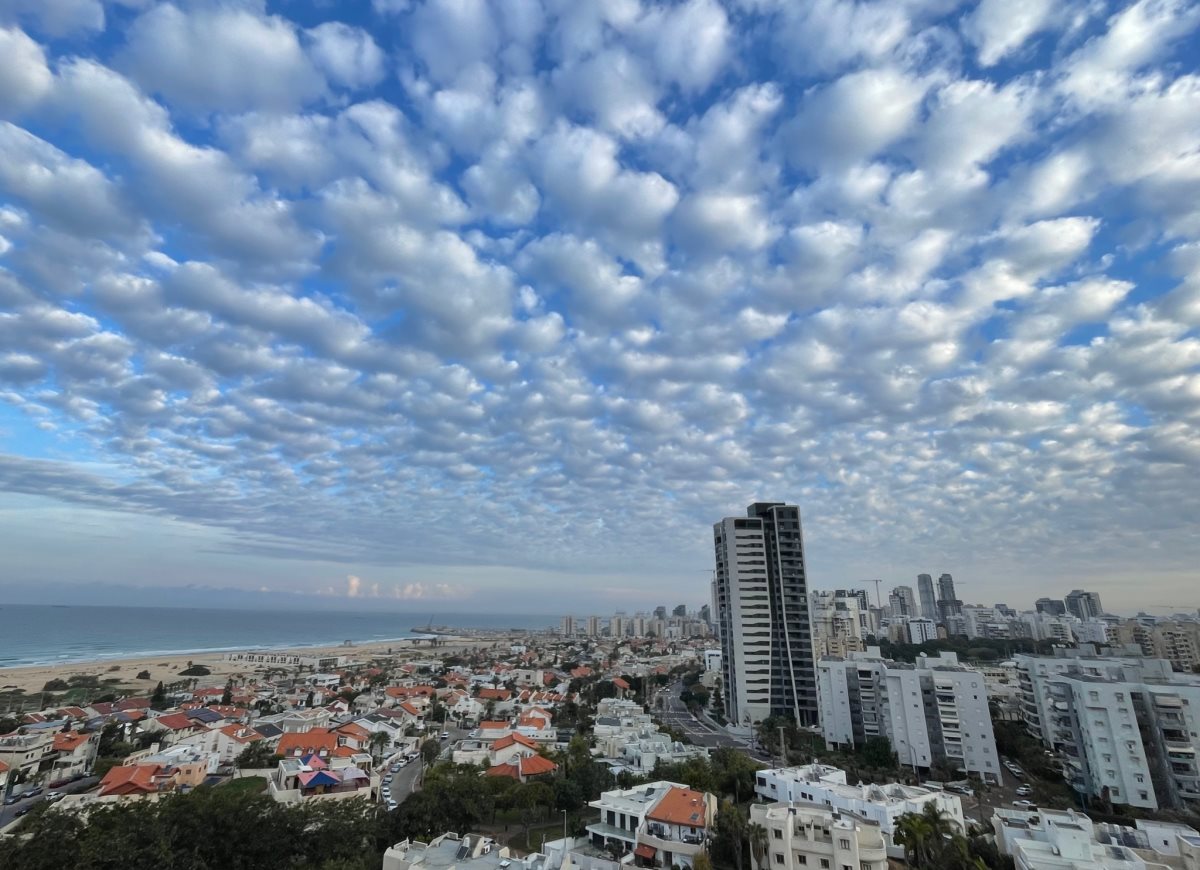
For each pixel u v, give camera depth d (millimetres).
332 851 80000
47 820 68250
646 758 123562
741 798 104250
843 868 67562
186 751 130500
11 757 117625
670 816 80125
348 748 141750
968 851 67250
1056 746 136250
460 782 97312
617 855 78938
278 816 80688
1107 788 107812
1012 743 139875
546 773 118250
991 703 171500
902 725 137250
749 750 157250
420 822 85125
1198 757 105125
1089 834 66812
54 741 130250
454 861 67125
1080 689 114062
